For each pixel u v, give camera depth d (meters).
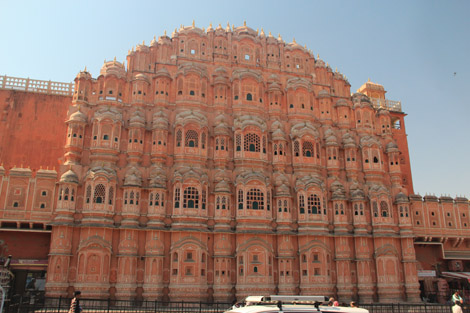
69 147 43.00
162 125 45.47
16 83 47.09
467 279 50.62
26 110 46.34
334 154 50.75
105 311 35.59
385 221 48.78
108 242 40.34
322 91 54.09
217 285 41.75
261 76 51.44
